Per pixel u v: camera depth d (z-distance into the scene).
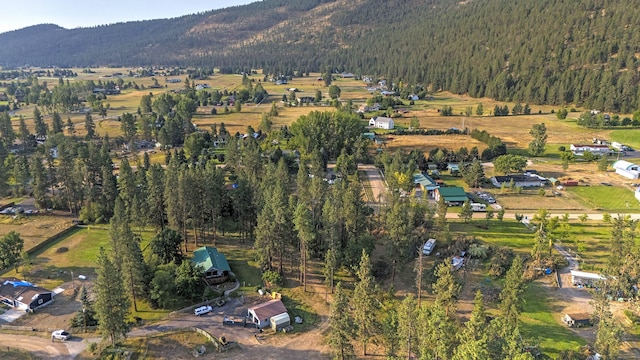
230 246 103.81
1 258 88.50
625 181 147.88
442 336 53.00
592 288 83.44
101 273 66.00
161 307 79.00
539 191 137.50
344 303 60.50
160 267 84.38
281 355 66.44
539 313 76.38
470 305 78.88
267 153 171.00
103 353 65.88
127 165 117.44
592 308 77.38
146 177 117.94
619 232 81.69
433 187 135.75
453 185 146.00
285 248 92.12
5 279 85.81
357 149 172.00
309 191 104.00
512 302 67.69
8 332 71.38
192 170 105.06
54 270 92.06
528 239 105.06
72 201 124.12
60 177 122.06
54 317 76.06
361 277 66.12
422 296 82.06
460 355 47.97
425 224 108.75
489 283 86.12
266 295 82.94
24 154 183.62
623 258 81.38
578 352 63.50
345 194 96.56
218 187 108.56
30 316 76.19
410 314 56.47
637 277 80.88
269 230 85.12
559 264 91.62
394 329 62.56
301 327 73.69
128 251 77.44
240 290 84.75
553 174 156.50
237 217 114.19
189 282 79.75
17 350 66.81
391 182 130.25
